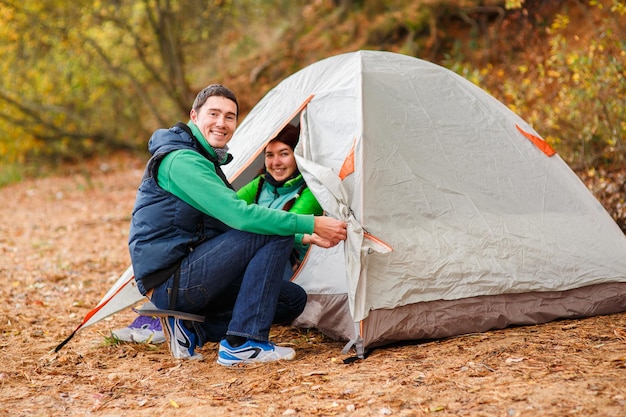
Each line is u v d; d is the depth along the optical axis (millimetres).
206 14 14117
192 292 3410
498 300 3758
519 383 2844
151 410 2949
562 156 6707
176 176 3336
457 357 3293
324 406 2830
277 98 4578
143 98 13977
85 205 11453
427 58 11203
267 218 3316
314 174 3627
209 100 3523
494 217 3914
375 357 3461
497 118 4281
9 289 6000
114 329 4586
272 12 15250
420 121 4051
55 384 3408
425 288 3621
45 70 14555
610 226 4129
